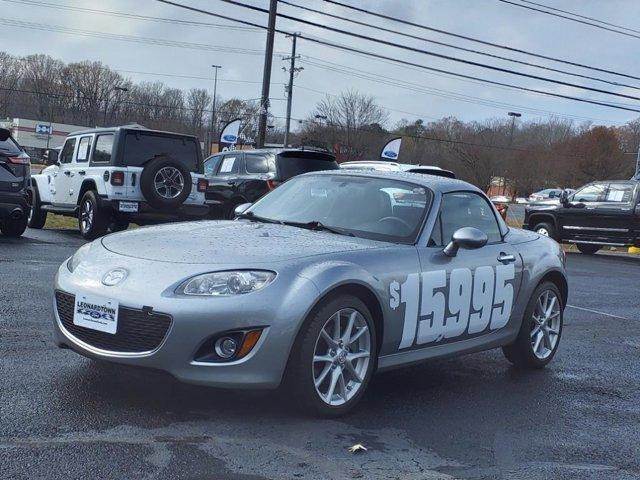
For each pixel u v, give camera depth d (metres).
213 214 15.62
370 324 4.64
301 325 4.21
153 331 4.11
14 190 10.95
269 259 4.37
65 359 5.20
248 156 15.20
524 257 6.04
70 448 3.71
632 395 5.75
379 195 5.54
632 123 82.06
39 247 10.92
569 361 6.76
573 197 20.39
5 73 82.69
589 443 4.54
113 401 4.42
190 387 4.75
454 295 5.26
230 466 3.65
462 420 4.75
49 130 80.38
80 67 81.81
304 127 63.72
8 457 3.55
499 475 3.87
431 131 69.44
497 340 5.82
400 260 4.88
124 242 4.80
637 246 18.89
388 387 5.39
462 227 5.57
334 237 5.02
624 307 10.36
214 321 4.06
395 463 3.89
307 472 3.66
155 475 3.48
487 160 67.31
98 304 4.29
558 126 77.50
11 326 6.03
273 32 25.08
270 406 4.54
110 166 12.24
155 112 78.75
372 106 62.75
